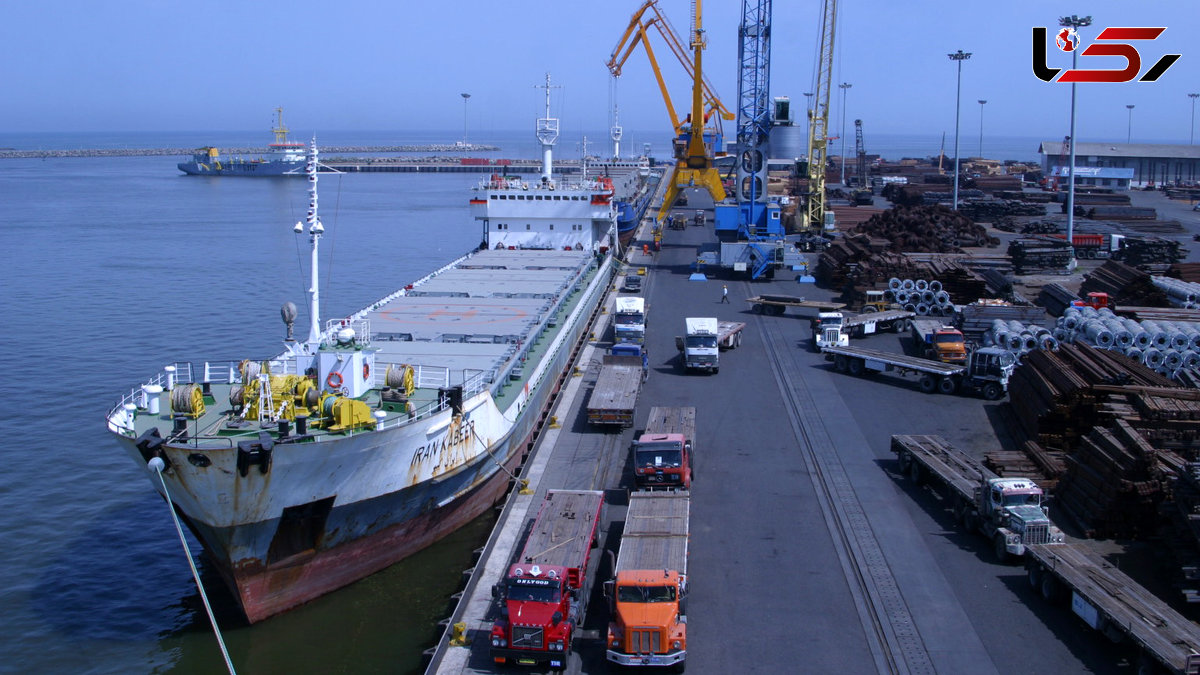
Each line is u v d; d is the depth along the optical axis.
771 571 29.19
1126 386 36.94
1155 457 30.16
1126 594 24.78
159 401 30.88
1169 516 29.19
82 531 36.00
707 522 32.88
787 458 39.31
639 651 23.19
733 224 92.81
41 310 78.06
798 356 57.31
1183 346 47.19
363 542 30.14
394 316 47.00
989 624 25.98
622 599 23.64
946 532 31.98
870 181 191.12
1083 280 76.19
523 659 23.67
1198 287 63.34
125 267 101.56
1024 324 56.03
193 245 120.75
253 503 26.11
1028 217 124.38
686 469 33.78
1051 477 34.69
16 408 51.34
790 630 25.77
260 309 79.00
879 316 62.19
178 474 25.50
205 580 32.03
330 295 85.50
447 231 138.12
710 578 28.77
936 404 47.16
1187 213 137.00
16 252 113.94
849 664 24.16
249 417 29.02
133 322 73.69
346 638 27.78
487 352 39.75
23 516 37.19
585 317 60.66
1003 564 29.59
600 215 73.00
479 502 35.75
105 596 30.89
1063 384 37.62
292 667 26.36
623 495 35.09
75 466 42.72
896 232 94.38
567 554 25.83
